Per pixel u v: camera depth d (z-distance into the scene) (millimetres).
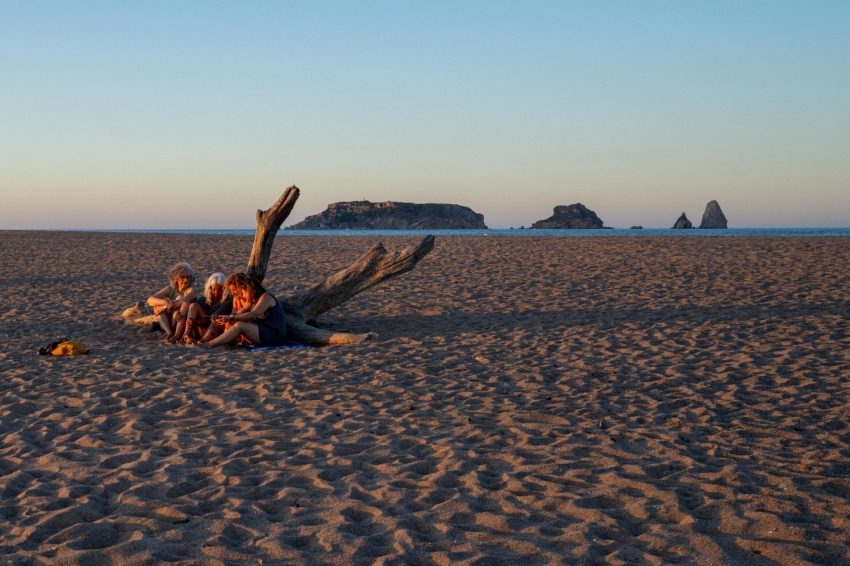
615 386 6578
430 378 6988
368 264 9961
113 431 5301
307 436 5062
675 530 3383
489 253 22766
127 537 3438
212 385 6703
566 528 3451
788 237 30594
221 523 3551
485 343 8820
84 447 4910
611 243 26359
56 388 6609
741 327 9523
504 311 11422
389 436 5070
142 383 6750
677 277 15414
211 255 24000
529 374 7074
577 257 20703
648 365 7441
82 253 24516
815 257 18719
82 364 7672
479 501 3842
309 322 9938
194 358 7949
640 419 5500
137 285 15727
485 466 4430
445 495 3939
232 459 4566
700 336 9008
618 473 4230
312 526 3512
